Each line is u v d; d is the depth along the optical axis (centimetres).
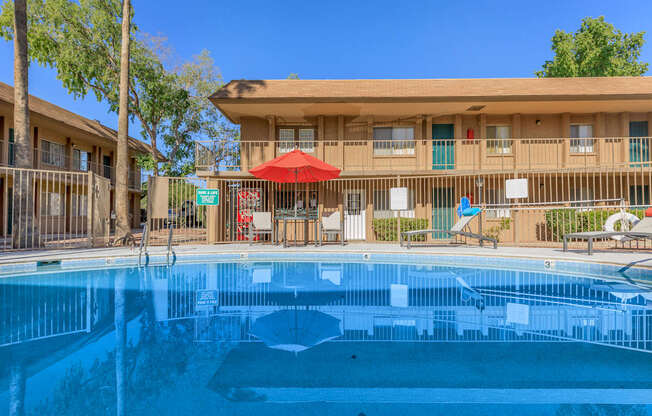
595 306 394
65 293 463
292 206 1419
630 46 2241
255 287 502
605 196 1428
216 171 1290
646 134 1441
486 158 1432
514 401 185
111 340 283
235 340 283
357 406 181
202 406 181
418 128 1454
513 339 284
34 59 1847
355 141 1447
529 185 1423
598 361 238
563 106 1354
